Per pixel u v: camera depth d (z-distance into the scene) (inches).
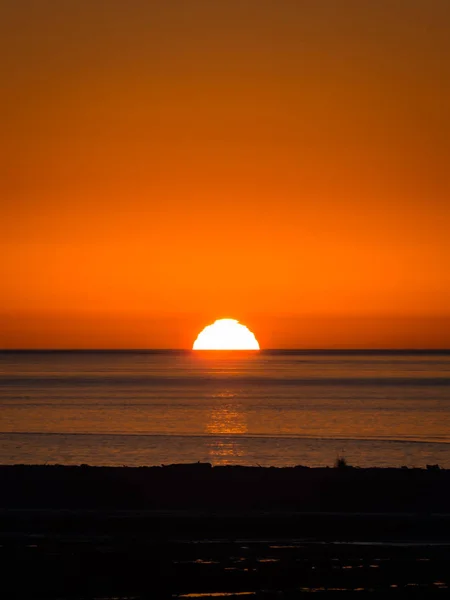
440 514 3090.6
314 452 5885.8
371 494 3435.0
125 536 2694.4
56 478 3666.3
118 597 2123.5
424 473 3801.7
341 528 2829.7
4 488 3496.6
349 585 2214.6
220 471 3838.6
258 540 2662.4
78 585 2207.2
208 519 2930.6
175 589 2181.3
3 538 2650.1
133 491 3469.5
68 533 2733.8
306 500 3351.4
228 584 2220.7
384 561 2412.6
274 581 2244.1
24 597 2123.5
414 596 2134.6
